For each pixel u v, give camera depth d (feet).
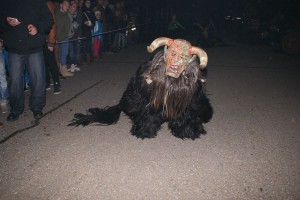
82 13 24.39
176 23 41.06
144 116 12.07
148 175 10.05
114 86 19.80
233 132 13.34
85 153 11.25
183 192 9.30
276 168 10.66
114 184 9.57
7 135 12.38
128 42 38.60
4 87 14.49
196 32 41.68
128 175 10.02
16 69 12.75
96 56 28.68
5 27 12.06
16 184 9.41
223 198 9.11
